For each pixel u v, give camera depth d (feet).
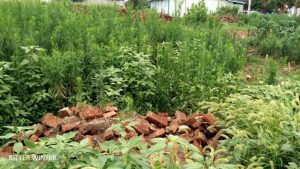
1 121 12.69
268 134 9.30
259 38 30.04
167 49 17.06
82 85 14.80
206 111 14.61
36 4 26.99
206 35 24.44
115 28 22.26
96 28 20.93
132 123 8.43
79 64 15.44
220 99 14.35
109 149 7.38
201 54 17.58
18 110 13.11
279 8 93.35
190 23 34.81
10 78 13.38
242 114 10.89
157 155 7.59
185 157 8.10
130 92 15.06
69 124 11.91
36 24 21.25
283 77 20.27
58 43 17.99
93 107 13.17
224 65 18.10
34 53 15.39
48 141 7.36
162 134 11.98
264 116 9.90
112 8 33.09
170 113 15.23
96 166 6.55
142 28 23.35
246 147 8.85
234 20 50.24
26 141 7.20
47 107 14.25
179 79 15.67
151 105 14.96
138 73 15.15
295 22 40.16
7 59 15.89
